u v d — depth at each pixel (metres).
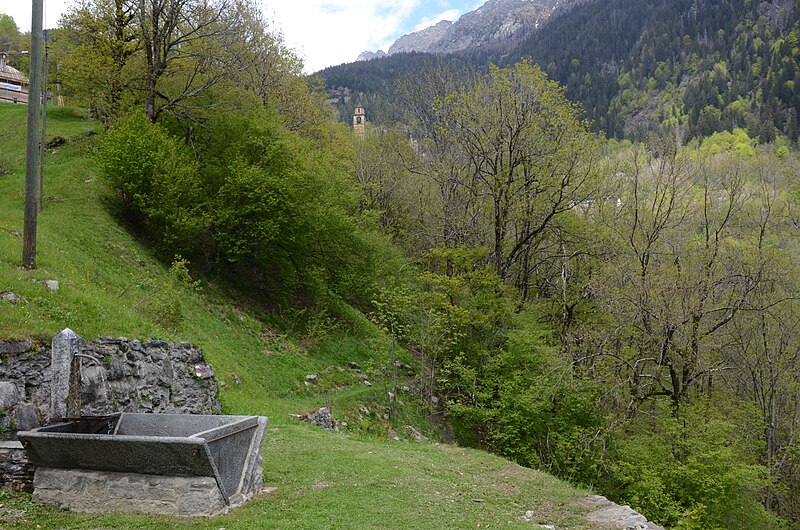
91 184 26.73
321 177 29.70
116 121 29.56
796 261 29.16
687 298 24.09
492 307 28.30
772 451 27.84
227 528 6.87
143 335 13.65
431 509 9.09
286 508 7.96
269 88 40.25
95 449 7.16
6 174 27.19
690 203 30.48
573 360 25.19
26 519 6.81
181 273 22.61
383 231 40.66
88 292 14.48
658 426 22.50
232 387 18.02
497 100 30.20
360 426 21.88
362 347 30.47
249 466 8.27
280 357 24.56
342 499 8.73
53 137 30.91
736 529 20.45
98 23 31.38
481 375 27.42
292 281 31.17
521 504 10.95
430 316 27.84
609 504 11.51
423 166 37.78
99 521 6.86
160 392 13.26
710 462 20.06
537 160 30.03
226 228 27.34
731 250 27.86
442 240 36.44
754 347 29.30
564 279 29.61
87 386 10.66
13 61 56.06
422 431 25.17
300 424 17.22
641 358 25.42
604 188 30.31
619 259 27.64
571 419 24.00
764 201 31.44
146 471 7.29
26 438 7.27
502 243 31.98
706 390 26.09
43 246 17.50
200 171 28.58
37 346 9.59
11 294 11.59
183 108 31.70
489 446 25.64
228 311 25.30
